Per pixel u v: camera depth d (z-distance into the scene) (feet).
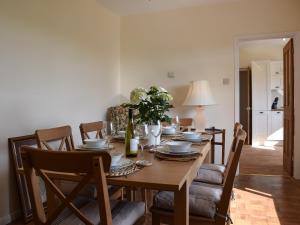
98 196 3.39
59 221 4.46
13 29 8.16
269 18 12.34
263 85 21.07
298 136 11.97
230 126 13.08
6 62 7.93
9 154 8.06
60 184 5.56
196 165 5.01
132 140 5.48
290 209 8.68
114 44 14.40
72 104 11.01
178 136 8.12
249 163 15.02
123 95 14.89
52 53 9.85
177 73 13.88
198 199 5.21
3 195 7.93
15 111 8.27
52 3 9.82
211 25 13.23
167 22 13.97
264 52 21.48
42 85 9.37
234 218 8.04
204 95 12.38
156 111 6.32
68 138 7.11
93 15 12.49
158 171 4.30
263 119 21.12
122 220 4.53
